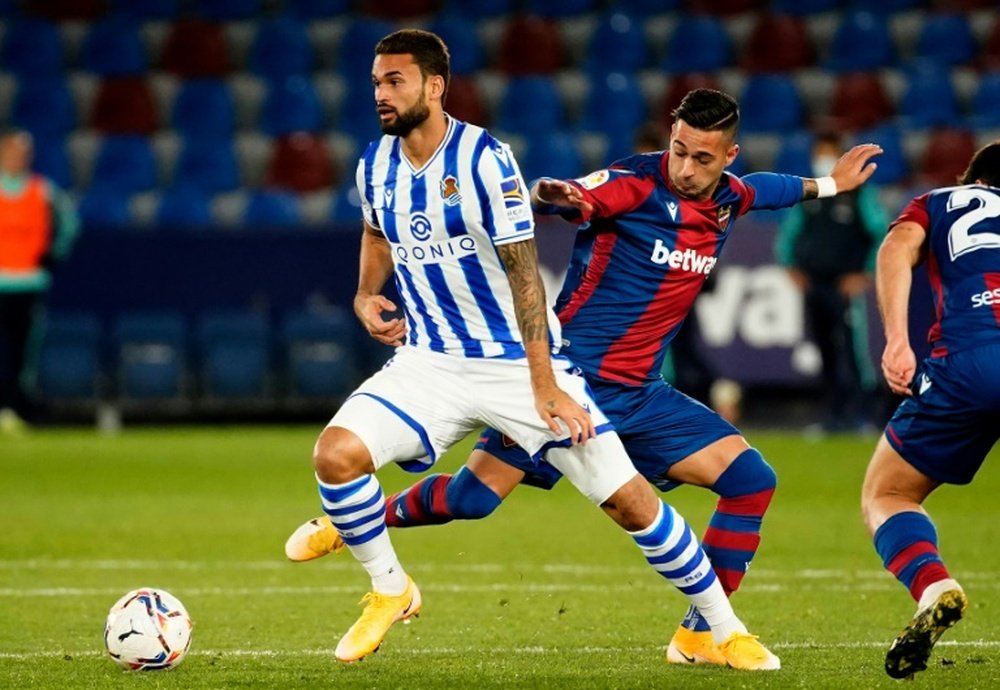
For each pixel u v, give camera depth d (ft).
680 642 65.92
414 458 64.23
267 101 229.66
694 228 66.90
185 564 95.96
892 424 63.36
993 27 240.94
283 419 191.72
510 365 63.52
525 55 237.66
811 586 87.97
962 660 65.62
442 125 62.49
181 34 237.66
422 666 65.00
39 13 240.73
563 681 61.46
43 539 105.60
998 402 60.44
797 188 70.23
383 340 68.28
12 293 176.65
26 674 62.54
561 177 215.51
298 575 92.07
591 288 67.97
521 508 124.98
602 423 63.10
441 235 62.64
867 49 237.66
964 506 124.77
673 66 237.66
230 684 60.70
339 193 209.05
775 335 178.70
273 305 186.80
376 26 238.68
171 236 185.57
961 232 62.80
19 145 173.99
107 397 187.32
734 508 67.00
